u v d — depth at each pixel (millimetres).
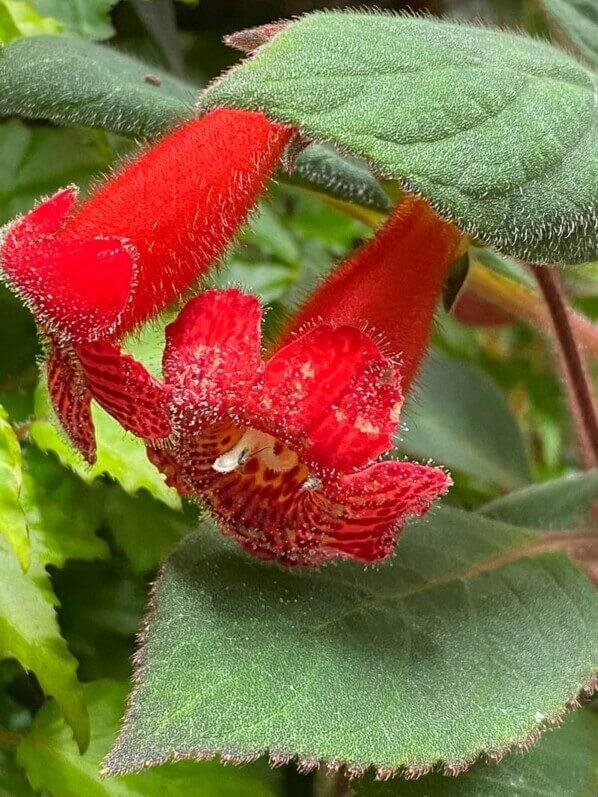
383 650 127
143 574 173
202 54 252
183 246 121
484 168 104
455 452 223
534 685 128
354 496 112
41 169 186
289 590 131
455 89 106
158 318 123
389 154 101
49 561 155
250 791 151
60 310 109
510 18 282
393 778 140
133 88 160
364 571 138
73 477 164
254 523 121
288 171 140
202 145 124
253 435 120
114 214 118
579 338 209
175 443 118
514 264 205
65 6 199
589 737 154
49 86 156
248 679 119
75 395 122
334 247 261
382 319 130
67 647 152
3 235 113
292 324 131
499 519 186
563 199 106
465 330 292
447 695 124
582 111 113
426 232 135
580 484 191
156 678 118
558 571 152
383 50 106
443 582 142
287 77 102
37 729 154
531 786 144
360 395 110
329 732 116
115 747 112
